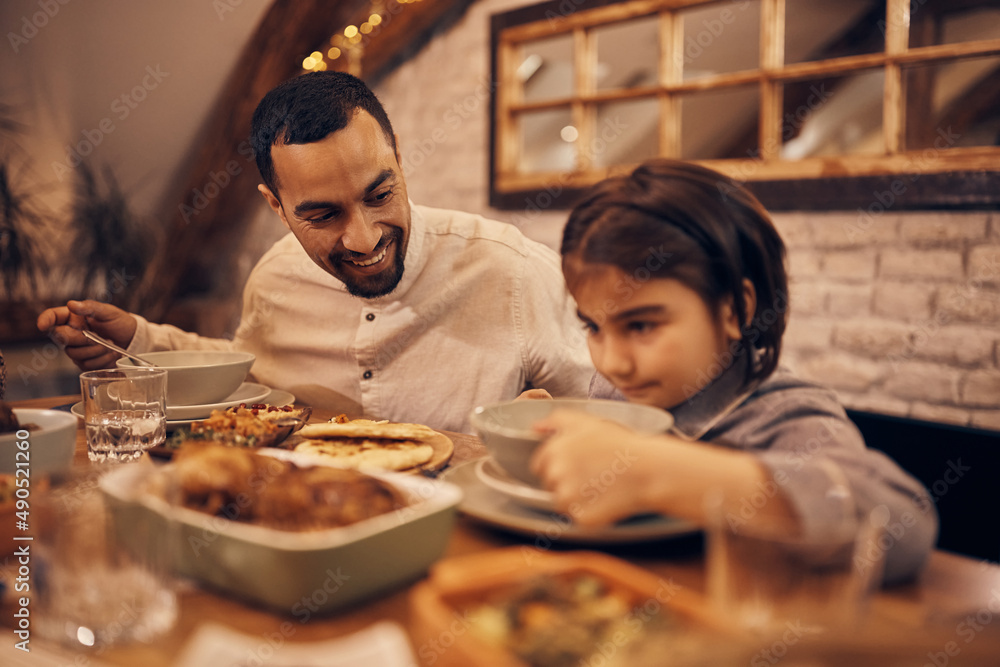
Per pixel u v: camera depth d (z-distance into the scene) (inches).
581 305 29.3
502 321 52.6
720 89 96.8
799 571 15.2
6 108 121.4
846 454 22.7
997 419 81.3
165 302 138.9
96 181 131.8
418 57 130.7
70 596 17.4
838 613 15.1
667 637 13.9
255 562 18.0
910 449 48.7
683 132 181.3
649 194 27.7
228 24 111.8
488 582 16.1
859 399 90.7
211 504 21.0
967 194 79.7
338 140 40.0
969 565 21.1
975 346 82.4
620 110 167.8
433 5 121.3
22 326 122.8
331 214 42.2
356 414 54.5
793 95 143.9
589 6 107.0
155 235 140.6
